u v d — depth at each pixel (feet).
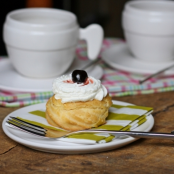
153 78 2.54
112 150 1.77
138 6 2.77
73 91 1.85
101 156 1.73
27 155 1.74
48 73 2.42
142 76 2.57
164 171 1.65
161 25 2.53
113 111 1.97
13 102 2.19
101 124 1.86
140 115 1.90
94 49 2.54
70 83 1.88
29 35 2.31
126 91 2.34
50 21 2.57
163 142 1.83
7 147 1.79
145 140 1.84
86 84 1.88
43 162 1.70
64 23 2.35
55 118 1.85
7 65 2.60
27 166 1.68
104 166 1.68
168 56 2.66
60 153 1.74
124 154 1.75
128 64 2.65
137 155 1.74
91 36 2.51
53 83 1.91
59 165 1.68
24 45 2.32
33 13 2.55
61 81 1.90
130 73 2.60
